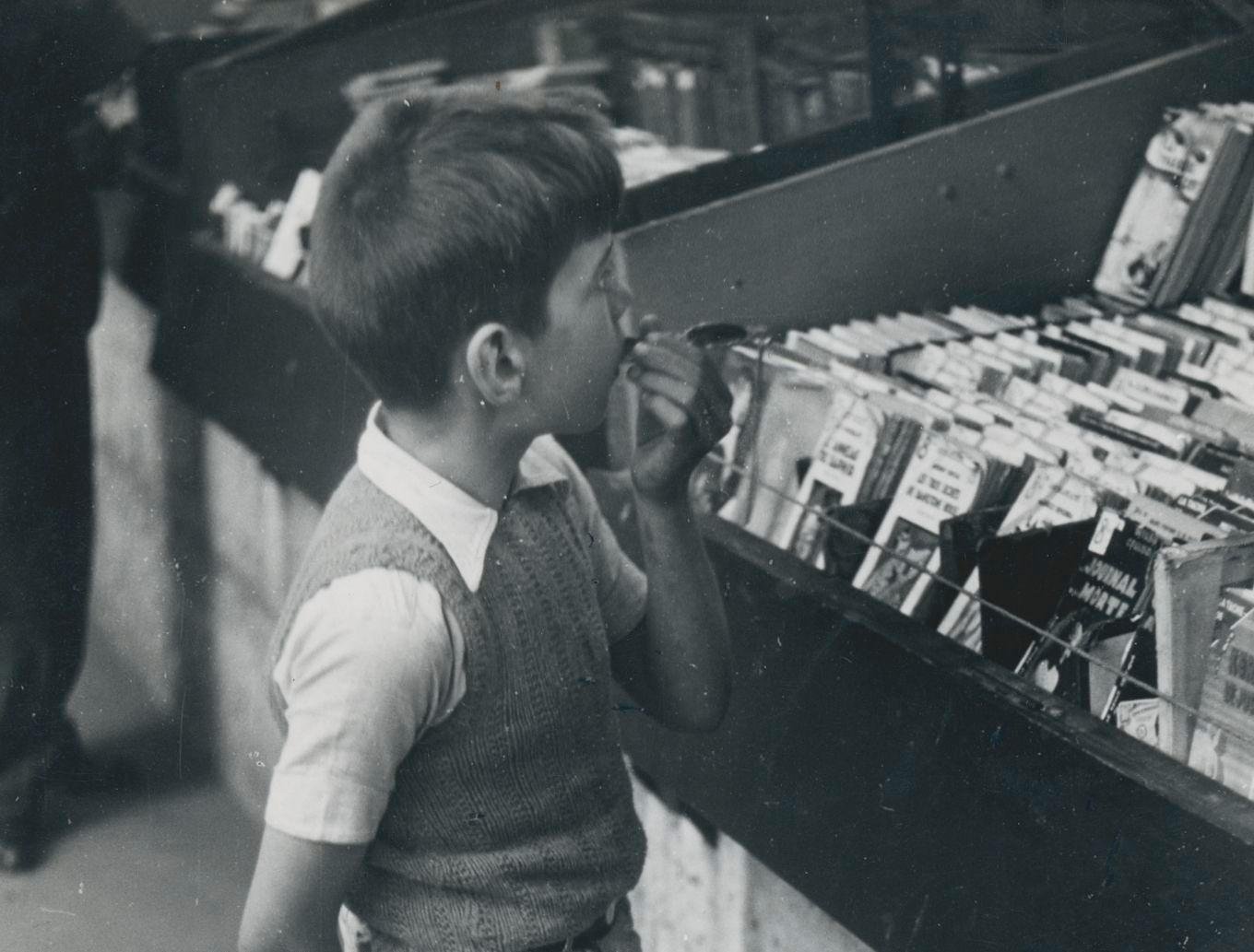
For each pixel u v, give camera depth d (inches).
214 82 88.4
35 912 77.7
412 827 39.3
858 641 55.4
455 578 37.0
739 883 66.5
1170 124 69.2
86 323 83.8
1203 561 48.9
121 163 86.1
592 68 82.5
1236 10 67.9
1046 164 70.6
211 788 84.0
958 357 67.5
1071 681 52.0
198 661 87.8
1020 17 69.2
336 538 37.5
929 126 71.5
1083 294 72.9
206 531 89.5
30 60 81.1
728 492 67.6
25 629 84.4
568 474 44.0
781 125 75.6
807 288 72.7
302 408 86.7
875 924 57.2
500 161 37.2
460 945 40.1
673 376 41.9
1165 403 63.6
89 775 83.7
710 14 77.9
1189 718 48.4
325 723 35.6
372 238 37.6
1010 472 59.2
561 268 38.3
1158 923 45.5
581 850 41.3
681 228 69.6
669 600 44.8
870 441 63.5
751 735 61.7
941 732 52.4
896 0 70.8
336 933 38.1
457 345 37.9
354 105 90.7
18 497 84.0
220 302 86.7
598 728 41.8
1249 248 70.2
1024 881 50.0
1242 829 42.7
